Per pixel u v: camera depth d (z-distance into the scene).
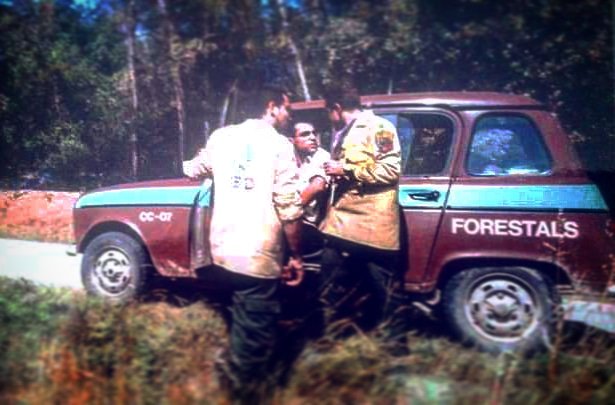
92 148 9.01
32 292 5.37
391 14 11.35
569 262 4.80
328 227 4.70
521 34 10.84
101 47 11.04
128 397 3.94
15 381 4.13
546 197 4.86
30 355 4.38
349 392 4.00
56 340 4.48
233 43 11.28
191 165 4.78
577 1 10.44
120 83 10.42
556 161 4.99
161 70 10.80
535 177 4.95
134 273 5.29
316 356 4.17
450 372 4.31
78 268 6.44
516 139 5.09
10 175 8.91
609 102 10.02
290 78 11.53
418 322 5.03
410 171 5.17
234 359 4.14
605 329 4.75
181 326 4.55
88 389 3.97
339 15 11.69
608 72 10.38
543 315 4.71
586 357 4.31
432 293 4.94
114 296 5.31
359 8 11.47
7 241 7.39
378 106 5.32
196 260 4.84
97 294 5.30
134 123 9.31
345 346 4.24
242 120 5.01
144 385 4.05
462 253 4.87
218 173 4.40
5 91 9.82
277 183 4.31
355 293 4.71
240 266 4.19
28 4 10.86
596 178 4.90
